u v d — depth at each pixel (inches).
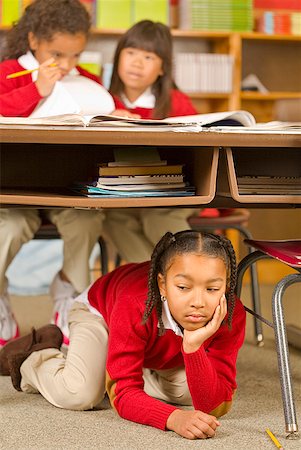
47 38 101.0
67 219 102.4
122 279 77.4
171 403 81.0
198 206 87.4
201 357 67.7
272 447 66.7
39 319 132.2
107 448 66.4
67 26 100.7
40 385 81.3
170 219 107.6
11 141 67.2
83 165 89.8
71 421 74.3
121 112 94.9
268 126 73.1
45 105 88.9
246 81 186.9
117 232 110.0
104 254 112.0
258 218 197.3
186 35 180.1
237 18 183.5
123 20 176.9
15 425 73.1
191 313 66.2
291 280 71.2
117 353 71.5
